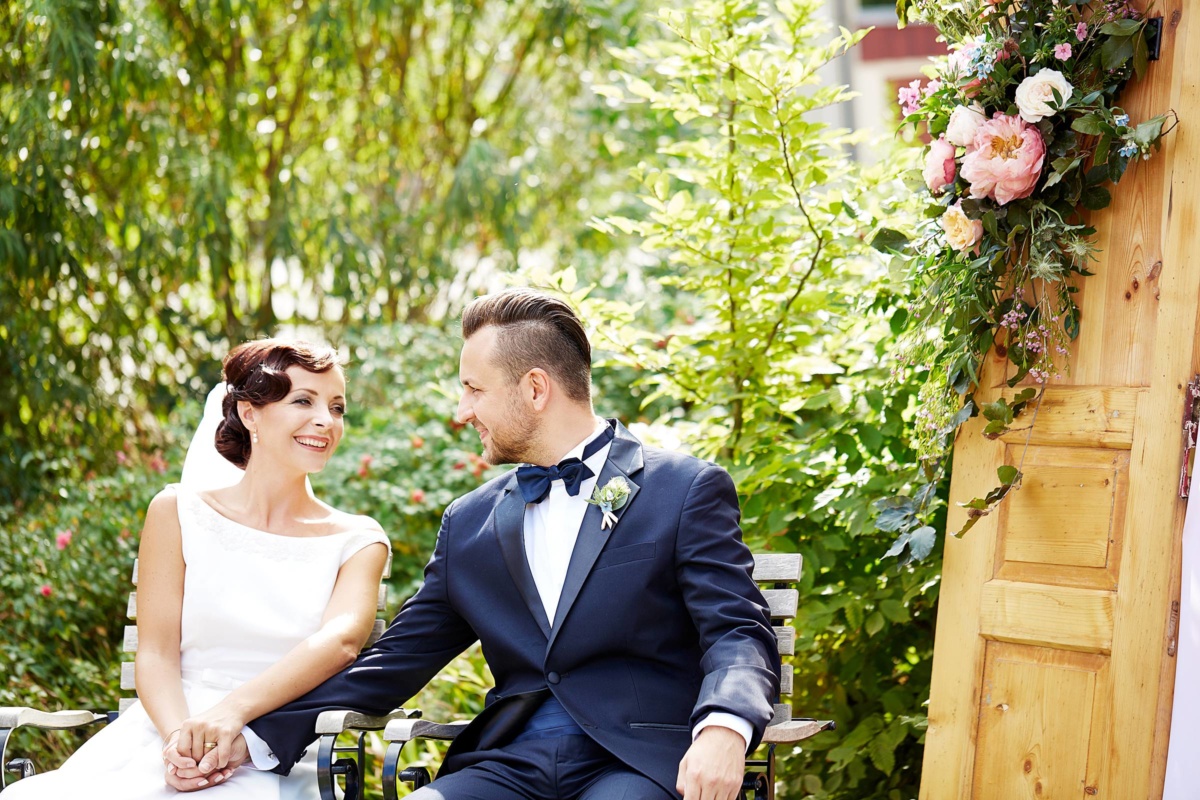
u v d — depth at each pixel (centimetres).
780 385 357
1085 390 235
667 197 344
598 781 212
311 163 637
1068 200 235
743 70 322
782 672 230
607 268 622
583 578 222
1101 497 233
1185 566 217
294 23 607
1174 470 222
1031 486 241
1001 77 242
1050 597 235
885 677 323
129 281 554
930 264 261
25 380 509
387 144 640
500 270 632
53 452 515
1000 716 239
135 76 516
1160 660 220
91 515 458
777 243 334
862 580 314
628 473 230
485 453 238
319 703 238
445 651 246
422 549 493
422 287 622
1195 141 224
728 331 353
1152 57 230
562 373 235
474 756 227
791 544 318
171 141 552
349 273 601
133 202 555
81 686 406
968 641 245
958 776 241
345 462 507
